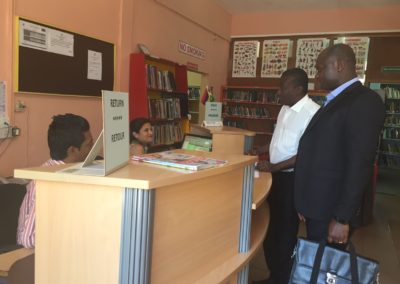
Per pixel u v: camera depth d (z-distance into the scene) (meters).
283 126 2.64
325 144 1.84
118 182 0.91
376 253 3.56
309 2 6.52
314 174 1.88
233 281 1.49
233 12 7.45
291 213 2.55
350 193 1.69
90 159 1.05
